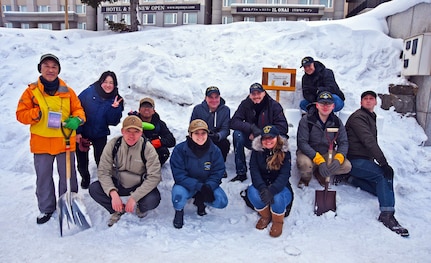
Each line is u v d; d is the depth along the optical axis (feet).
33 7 73.72
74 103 11.54
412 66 18.15
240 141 13.42
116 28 33.68
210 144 11.51
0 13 72.95
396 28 22.53
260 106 13.89
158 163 11.26
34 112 10.49
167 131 13.93
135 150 11.13
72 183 11.85
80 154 12.92
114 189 10.87
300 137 13.17
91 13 67.92
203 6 61.93
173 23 63.52
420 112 18.24
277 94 17.34
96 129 12.60
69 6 71.67
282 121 13.67
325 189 12.35
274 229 10.85
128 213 11.66
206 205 12.59
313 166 13.23
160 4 63.52
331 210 12.16
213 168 11.67
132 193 10.95
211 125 13.96
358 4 67.21
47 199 11.17
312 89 16.67
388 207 11.53
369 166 12.42
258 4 63.46
